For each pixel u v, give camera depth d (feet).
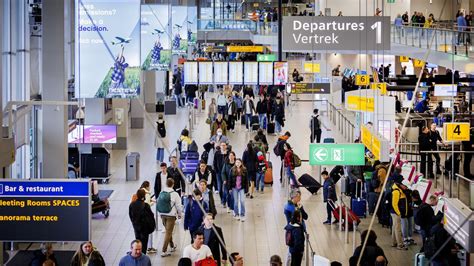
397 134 81.82
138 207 52.90
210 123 111.14
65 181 39.14
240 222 65.00
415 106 105.91
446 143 81.51
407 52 103.55
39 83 76.59
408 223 57.77
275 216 67.10
